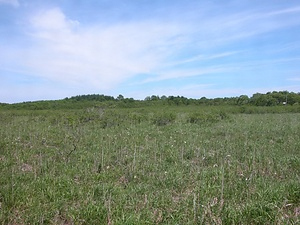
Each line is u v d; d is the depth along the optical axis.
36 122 16.45
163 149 8.75
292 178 5.97
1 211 4.21
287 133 11.82
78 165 6.91
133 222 3.96
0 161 6.98
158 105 40.62
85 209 4.38
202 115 17.56
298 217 4.18
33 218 4.16
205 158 7.63
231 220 4.14
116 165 7.07
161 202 4.72
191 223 4.06
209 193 5.07
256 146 9.13
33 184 5.35
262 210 4.27
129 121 16.11
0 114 19.62
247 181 5.61
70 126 13.71
